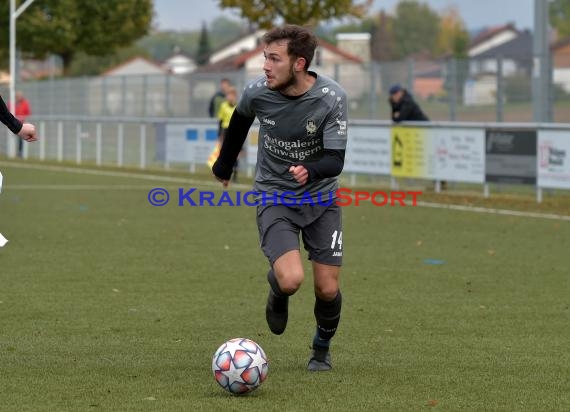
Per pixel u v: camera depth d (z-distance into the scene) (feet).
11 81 350.02
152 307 85.56
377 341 73.26
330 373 63.57
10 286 94.68
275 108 60.34
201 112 282.15
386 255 116.47
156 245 123.95
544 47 193.06
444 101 221.46
